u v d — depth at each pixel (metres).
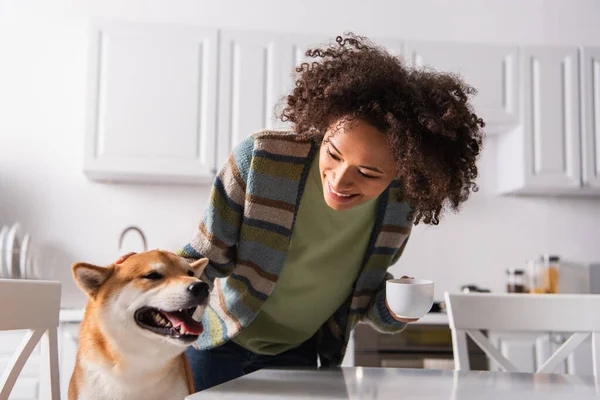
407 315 1.06
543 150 2.88
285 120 1.17
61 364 2.39
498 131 3.07
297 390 0.90
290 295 1.30
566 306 1.38
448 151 1.04
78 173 3.01
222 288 1.29
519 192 3.10
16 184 2.97
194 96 2.73
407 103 1.00
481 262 3.15
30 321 1.10
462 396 0.87
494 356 1.36
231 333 1.24
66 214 2.98
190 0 3.12
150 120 2.70
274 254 1.20
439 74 1.10
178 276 1.11
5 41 3.04
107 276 1.11
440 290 3.12
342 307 1.38
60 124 3.02
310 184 1.18
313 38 2.81
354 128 0.98
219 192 1.19
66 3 3.08
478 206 3.18
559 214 3.20
